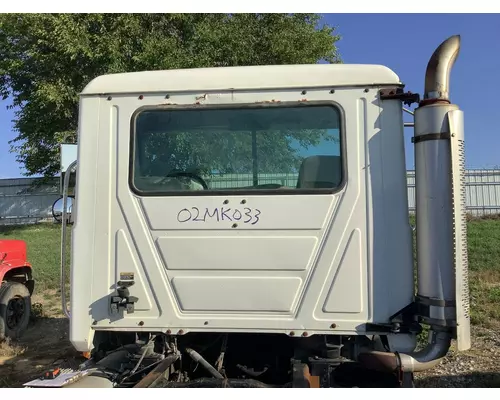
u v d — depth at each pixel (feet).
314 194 9.27
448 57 9.09
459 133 8.84
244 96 9.73
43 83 47.37
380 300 9.05
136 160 9.79
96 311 9.52
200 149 9.81
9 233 61.57
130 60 44.16
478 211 64.80
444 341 8.80
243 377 10.43
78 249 9.65
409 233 9.12
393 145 9.29
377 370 9.02
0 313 21.59
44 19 44.47
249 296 9.20
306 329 9.10
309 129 9.55
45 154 60.59
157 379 8.80
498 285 28.78
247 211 9.32
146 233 9.52
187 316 9.33
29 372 17.79
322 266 9.13
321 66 9.68
